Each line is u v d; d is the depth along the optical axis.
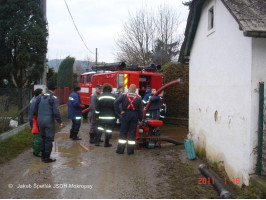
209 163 6.39
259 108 4.39
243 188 4.59
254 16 4.57
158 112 10.02
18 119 10.38
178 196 4.64
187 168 6.22
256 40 4.40
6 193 4.70
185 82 12.55
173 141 8.66
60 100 21.09
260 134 4.39
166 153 7.67
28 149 7.87
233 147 5.05
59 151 7.68
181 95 12.67
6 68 14.62
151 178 5.54
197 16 7.09
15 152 7.43
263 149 4.41
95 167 6.22
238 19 4.45
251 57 4.41
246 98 4.55
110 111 8.16
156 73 11.80
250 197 4.28
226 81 5.42
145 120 8.36
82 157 7.05
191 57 7.98
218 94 5.86
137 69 11.83
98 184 5.16
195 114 7.57
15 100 10.25
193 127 7.76
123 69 11.80
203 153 6.89
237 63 4.91
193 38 7.63
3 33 14.77
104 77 12.05
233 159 5.05
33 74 15.10
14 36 14.34
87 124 13.22
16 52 14.79
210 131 6.36
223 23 5.55
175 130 11.58
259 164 4.41
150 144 8.19
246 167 4.52
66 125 12.98
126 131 7.49
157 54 19.95
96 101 8.45
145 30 20.28
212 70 6.21
